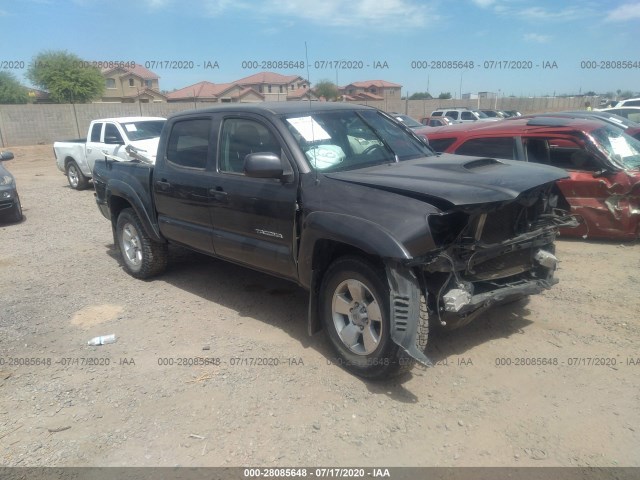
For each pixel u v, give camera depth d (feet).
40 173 63.93
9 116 95.61
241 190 15.28
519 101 137.80
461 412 11.53
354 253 12.89
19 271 22.95
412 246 11.26
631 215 21.81
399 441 10.71
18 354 15.17
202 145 17.11
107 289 20.21
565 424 11.03
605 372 12.87
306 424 11.37
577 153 22.82
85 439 11.27
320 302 13.84
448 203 11.59
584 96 129.39
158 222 19.45
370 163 14.97
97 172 22.99
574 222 14.74
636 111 57.11
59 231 30.60
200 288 19.74
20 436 11.46
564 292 17.65
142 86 193.47
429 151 17.03
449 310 11.90
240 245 15.84
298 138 14.42
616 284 18.20
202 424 11.57
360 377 13.00
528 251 14.24
